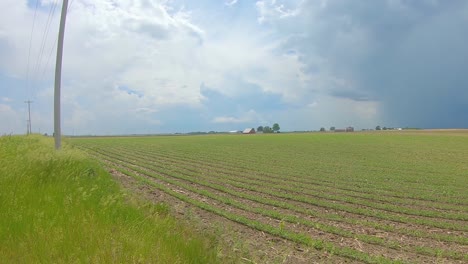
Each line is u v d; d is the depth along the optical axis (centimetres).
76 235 491
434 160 3384
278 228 957
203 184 1762
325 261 717
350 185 1903
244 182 1928
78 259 415
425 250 809
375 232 980
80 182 920
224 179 2016
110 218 609
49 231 496
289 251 759
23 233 490
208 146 5528
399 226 1063
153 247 494
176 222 745
